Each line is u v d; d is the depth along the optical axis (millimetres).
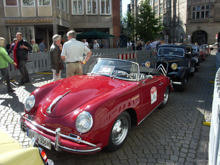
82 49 5566
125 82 3871
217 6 40562
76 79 4000
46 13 16797
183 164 3100
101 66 4387
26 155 1866
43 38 20484
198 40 44125
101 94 3264
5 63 6508
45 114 3061
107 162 3111
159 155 3324
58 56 6223
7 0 16391
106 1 22875
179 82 7094
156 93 4609
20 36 7594
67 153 3344
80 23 22625
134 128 4316
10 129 4098
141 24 27984
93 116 2752
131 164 3074
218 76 4156
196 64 12086
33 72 10945
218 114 2420
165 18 53125
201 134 4098
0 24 16703
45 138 2818
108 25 23328
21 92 6781
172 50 8492
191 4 43156
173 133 4113
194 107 5762
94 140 2756
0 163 1687
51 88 3697
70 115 2889
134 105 3570
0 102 5734
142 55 12977
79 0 22219
